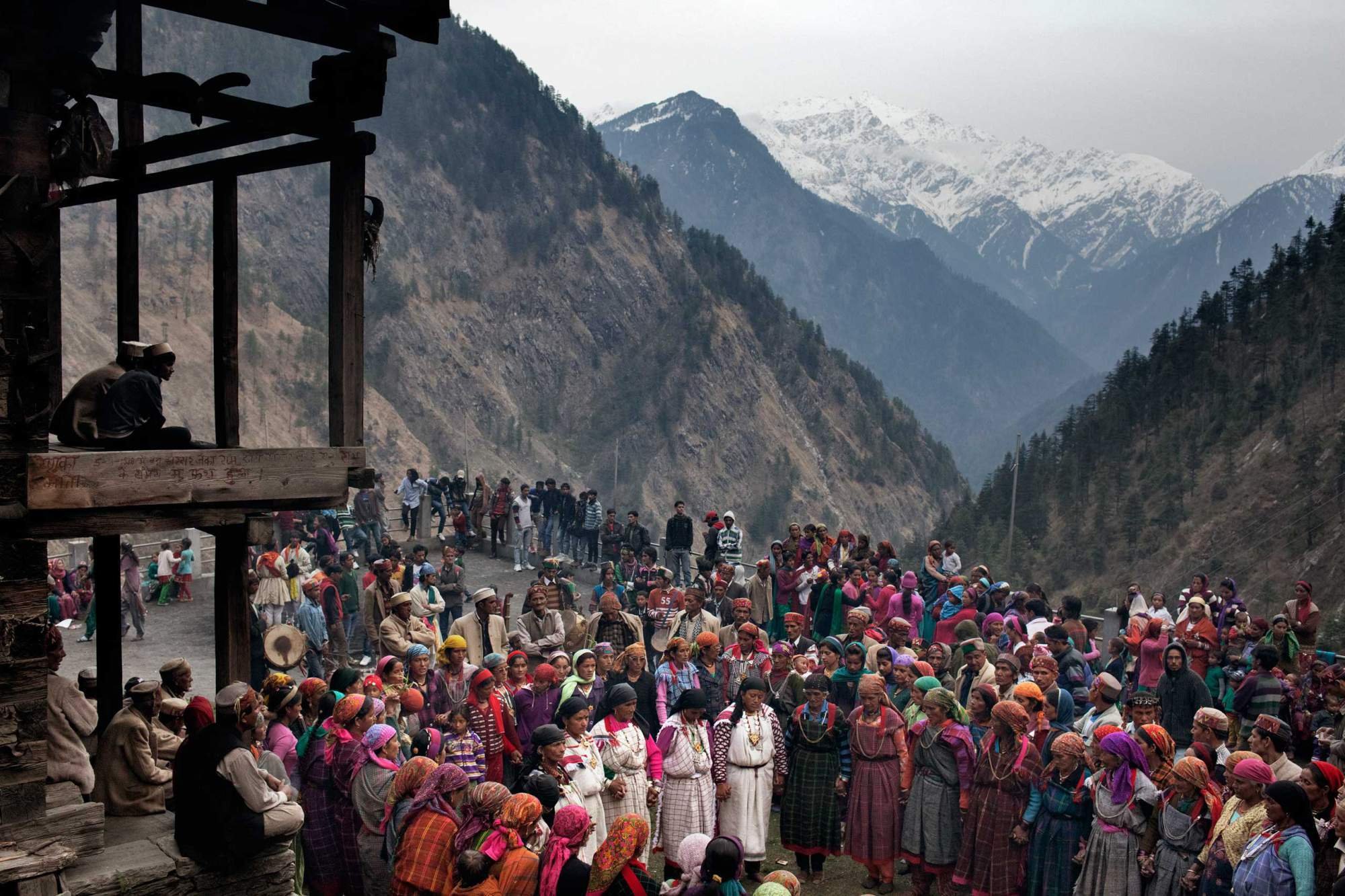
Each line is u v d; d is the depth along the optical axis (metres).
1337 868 7.75
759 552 167.12
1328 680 12.59
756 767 10.07
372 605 15.13
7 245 5.57
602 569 20.12
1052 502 108.12
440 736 9.25
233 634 7.49
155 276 111.25
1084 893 8.59
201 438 92.38
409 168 179.75
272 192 157.50
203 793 6.43
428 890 6.71
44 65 5.70
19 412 5.66
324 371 122.50
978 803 9.41
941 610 16.08
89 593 21.56
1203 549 89.25
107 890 6.12
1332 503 83.38
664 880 9.90
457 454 145.38
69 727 6.41
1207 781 8.17
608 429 172.88
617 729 9.45
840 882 10.45
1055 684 10.58
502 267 179.62
